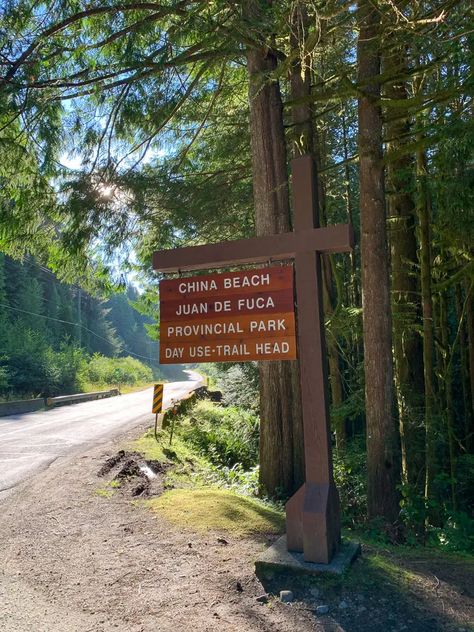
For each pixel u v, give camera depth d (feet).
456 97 21.01
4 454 35.06
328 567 12.72
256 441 45.29
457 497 31.40
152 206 30.68
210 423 52.39
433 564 13.76
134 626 11.14
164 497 21.18
